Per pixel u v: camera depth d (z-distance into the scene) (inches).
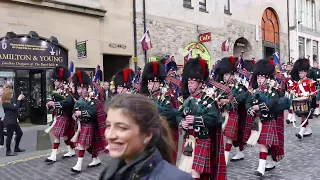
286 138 335.9
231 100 205.2
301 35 1072.8
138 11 597.0
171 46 655.1
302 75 321.4
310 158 257.9
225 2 803.4
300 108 315.6
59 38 486.6
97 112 250.8
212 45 751.1
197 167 158.4
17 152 317.1
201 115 157.9
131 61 587.8
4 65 437.4
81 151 248.1
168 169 60.3
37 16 464.8
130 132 60.2
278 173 222.7
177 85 221.8
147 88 209.2
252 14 877.2
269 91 209.6
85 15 515.2
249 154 279.6
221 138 165.9
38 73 482.0
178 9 669.9
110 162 68.1
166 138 66.2
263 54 925.8
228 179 211.5
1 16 433.4
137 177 59.3
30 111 496.1
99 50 534.0
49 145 332.5
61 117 281.6
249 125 243.9
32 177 237.9
